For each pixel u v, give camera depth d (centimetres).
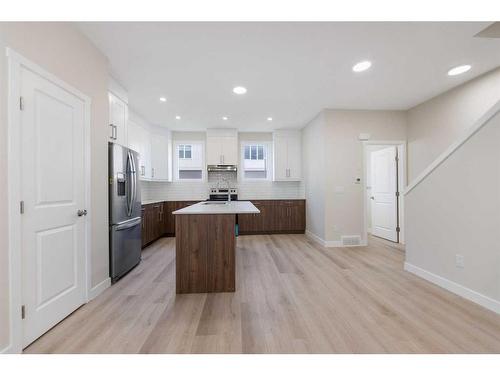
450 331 168
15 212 142
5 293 138
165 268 312
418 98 371
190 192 576
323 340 159
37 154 161
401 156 433
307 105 397
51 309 172
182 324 179
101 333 167
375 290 238
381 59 254
